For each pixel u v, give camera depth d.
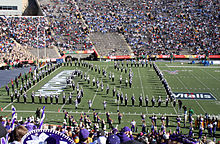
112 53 74.62
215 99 36.34
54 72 55.50
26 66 62.47
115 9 90.31
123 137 7.60
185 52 74.38
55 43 75.00
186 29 81.38
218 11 87.62
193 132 24.92
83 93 39.38
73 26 81.94
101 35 80.94
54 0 92.81
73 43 76.12
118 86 43.62
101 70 57.50
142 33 81.25
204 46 75.38
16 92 36.50
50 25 80.19
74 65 64.44
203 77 51.12
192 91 40.53
